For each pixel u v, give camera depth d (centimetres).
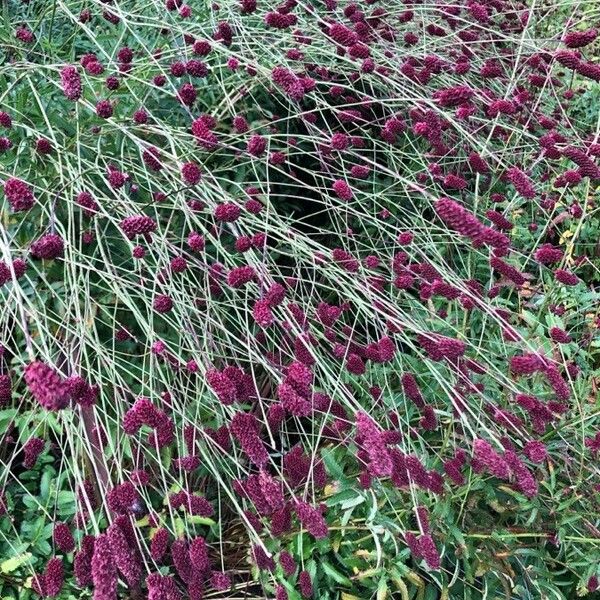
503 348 53
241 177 60
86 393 34
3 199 49
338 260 48
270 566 37
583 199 66
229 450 44
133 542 34
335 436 46
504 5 81
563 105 73
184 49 56
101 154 51
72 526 44
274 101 69
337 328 52
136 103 55
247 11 55
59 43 64
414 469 39
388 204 65
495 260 47
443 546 42
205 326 46
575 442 48
